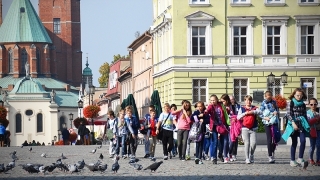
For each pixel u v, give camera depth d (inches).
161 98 3513.8
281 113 3056.1
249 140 1428.4
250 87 3184.1
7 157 2062.0
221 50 3181.6
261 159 1595.7
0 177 1187.9
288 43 3191.4
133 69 4707.2
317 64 3189.0
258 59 3193.9
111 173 1243.8
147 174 1210.6
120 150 1854.1
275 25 3196.4
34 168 1229.7
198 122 1435.8
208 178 1113.4
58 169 1346.0
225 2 3184.1
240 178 1104.8
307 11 3191.4
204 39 3191.4
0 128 3344.0
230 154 1509.6
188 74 3171.8
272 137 1433.3
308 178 1095.0
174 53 3174.2
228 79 3176.7
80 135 3452.3
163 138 1630.2
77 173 1251.2
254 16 3186.5
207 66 3166.8
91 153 2160.4
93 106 4276.6
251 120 1421.0
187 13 3176.7
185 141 1557.6
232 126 1477.6
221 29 3186.5
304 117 1298.0
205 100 3176.7
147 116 1843.0
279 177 1114.1
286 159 1594.5
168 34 3287.4
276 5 3191.4
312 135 1354.6
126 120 1688.0
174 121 1641.2
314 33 3201.3
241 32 3203.7
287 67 3181.6
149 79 3932.1
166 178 1127.6
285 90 3181.6
